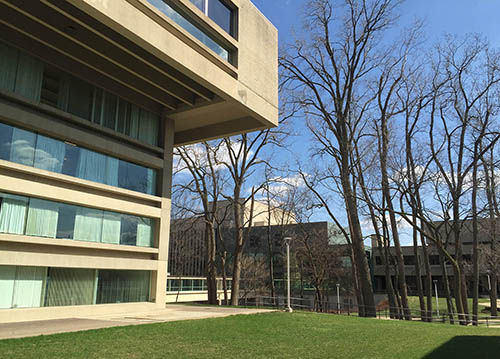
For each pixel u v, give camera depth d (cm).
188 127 2266
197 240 5581
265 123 2062
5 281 1305
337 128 2995
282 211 4225
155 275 1856
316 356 984
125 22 1288
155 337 1113
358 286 3300
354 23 2902
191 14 1627
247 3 1989
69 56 1498
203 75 1612
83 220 1563
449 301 2891
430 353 1099
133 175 1819
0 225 1287
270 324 1544
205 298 5169
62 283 1482
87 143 1589
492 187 3177
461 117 2978
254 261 5241
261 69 2034
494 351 1169
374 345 1198
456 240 2883
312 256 4625
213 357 920
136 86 1766
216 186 3166
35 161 1413
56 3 1219
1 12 1285
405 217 2709
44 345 916
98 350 908
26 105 1421
